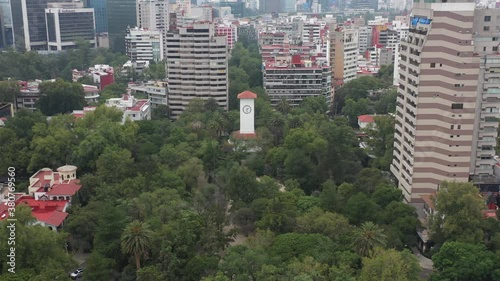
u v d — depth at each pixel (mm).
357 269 172375
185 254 178875
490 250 192000
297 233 190500
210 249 184625
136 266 179375
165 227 184500
